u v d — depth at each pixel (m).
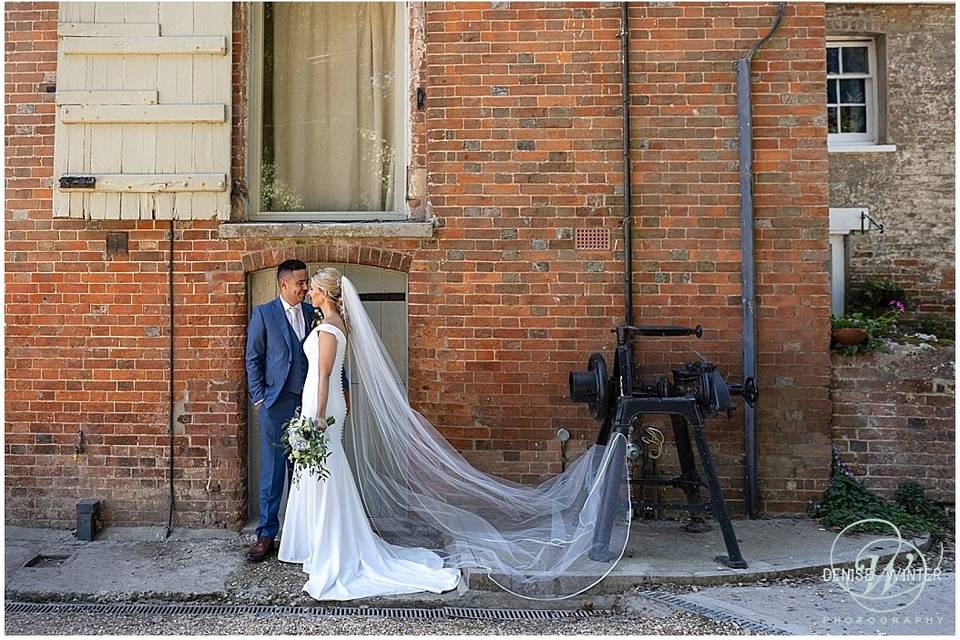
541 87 5.62
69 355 5.60
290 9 6.03
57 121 5.48
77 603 4.40
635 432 5.50
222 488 5.55
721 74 5.61
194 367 5.58
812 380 5.56
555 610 4.35
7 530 5.50
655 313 5.58
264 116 6.00
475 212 5.61
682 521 5.47
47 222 5.63
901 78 9.09
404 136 5.95
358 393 5.06
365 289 5.77
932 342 5.76
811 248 5.57
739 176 5.59
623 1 5.56
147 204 5.49
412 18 5.79
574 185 5.61
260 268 5.60
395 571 4.59
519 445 5.57
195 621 4.15
